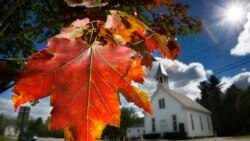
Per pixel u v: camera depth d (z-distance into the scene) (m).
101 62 0.72
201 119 41.94
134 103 0.74
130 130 52.25
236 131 53.62
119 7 1.43
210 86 72.88
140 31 1.18
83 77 0.69
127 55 0.75
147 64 1.42
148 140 35.47
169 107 36.84
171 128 36.00
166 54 1.42
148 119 38.81
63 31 0.89
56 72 0.67
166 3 1.85
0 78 0.60
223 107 57.41
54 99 0.65
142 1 1.70
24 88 0.62
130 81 0.74
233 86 60.72
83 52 0.72
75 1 0.91
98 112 0.67
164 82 42.50
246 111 53.69
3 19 1.32
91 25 0.96
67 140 0.64
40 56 0.66
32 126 65.62
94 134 0.65
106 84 0.71
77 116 0.65
